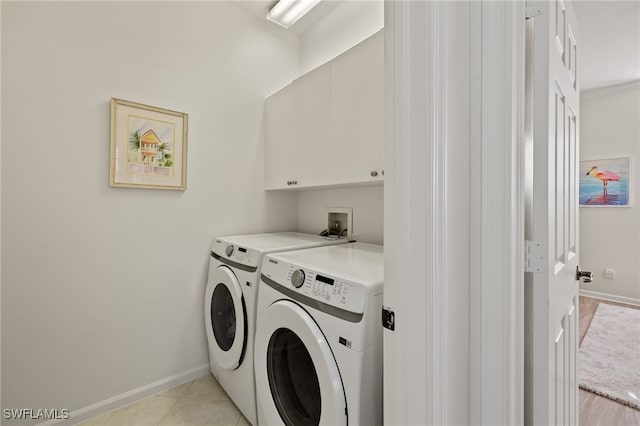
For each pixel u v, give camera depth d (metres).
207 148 1.99
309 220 2.40
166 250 1.82
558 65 0.93
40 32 1.42
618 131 3.44
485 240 0.76
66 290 1.50
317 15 2.29
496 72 0.75
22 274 1.39
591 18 2.25
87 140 1.54
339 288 0.97
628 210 3.39
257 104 2.24
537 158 0.83
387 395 0.71
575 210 1.24
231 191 2.11
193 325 1.93
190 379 1.90
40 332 1.44
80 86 1.52
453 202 0.69
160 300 1.80
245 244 1.68
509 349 0.75
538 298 0.83
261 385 1.27
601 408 1.64
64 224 1.49
